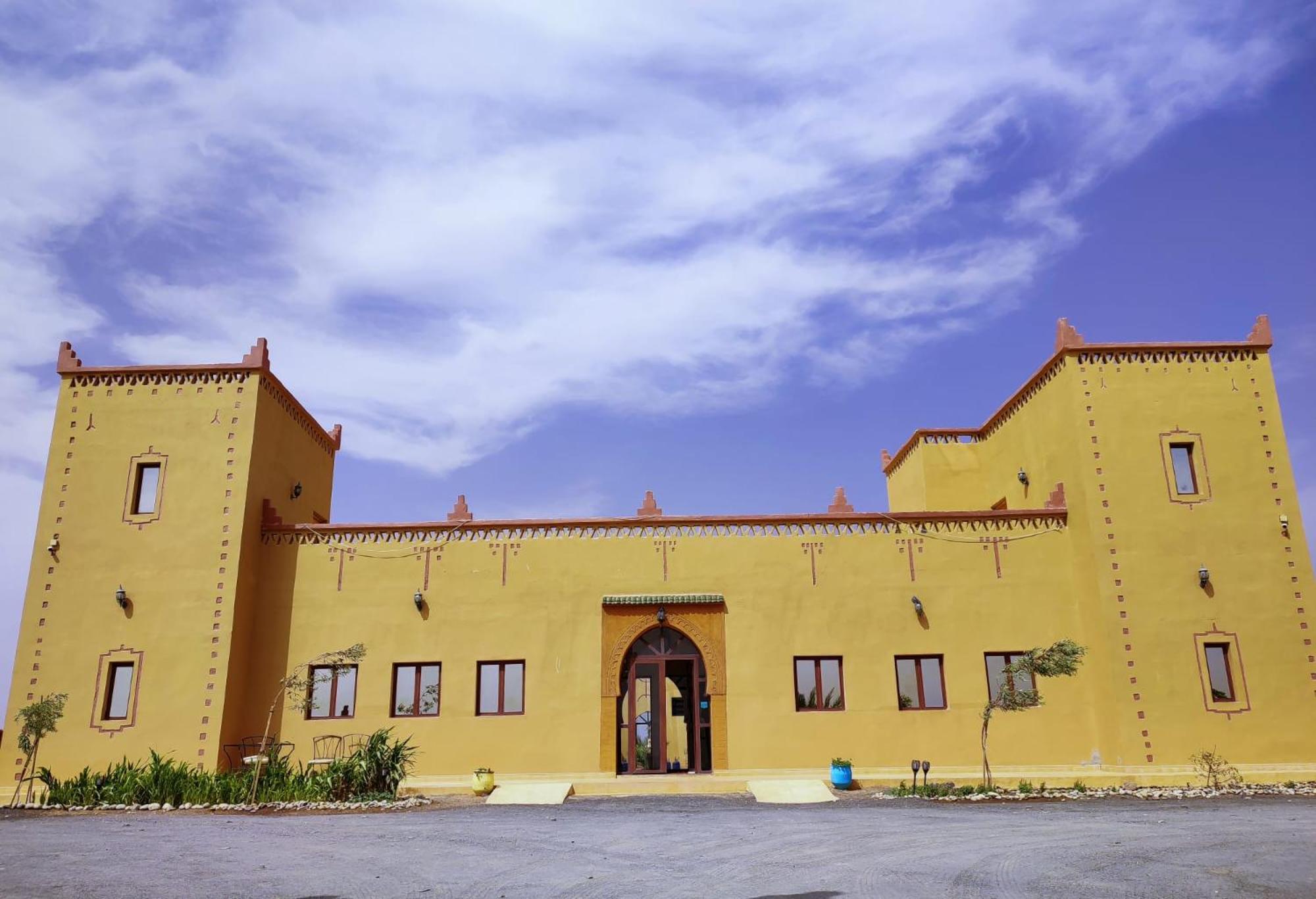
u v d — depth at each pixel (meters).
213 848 11.71
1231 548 19.17
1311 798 16.12
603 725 19.05
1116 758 18.33
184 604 18.83
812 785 17.47
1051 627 19.61
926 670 19.48
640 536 20.05
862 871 10.22
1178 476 19.59
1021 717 19.09
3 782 17.95
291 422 22.06
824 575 19.83
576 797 17.34
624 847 11.73
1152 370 20.05
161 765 16.97
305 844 12.04
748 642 19.45
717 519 20.03
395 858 11.03
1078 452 19.66
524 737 18.98
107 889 9.45
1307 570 19.11
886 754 18.95
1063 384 20.27
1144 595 18.88
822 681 19.41
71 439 19.67
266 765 17.66
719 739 18.97
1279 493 19.48
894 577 19.83
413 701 19.33
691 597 19.52
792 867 10.47
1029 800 16.08
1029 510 20.09
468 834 12.80
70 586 18.89
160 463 19.59
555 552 19.94
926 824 13.37
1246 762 18.16
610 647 19.42
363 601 19.72
